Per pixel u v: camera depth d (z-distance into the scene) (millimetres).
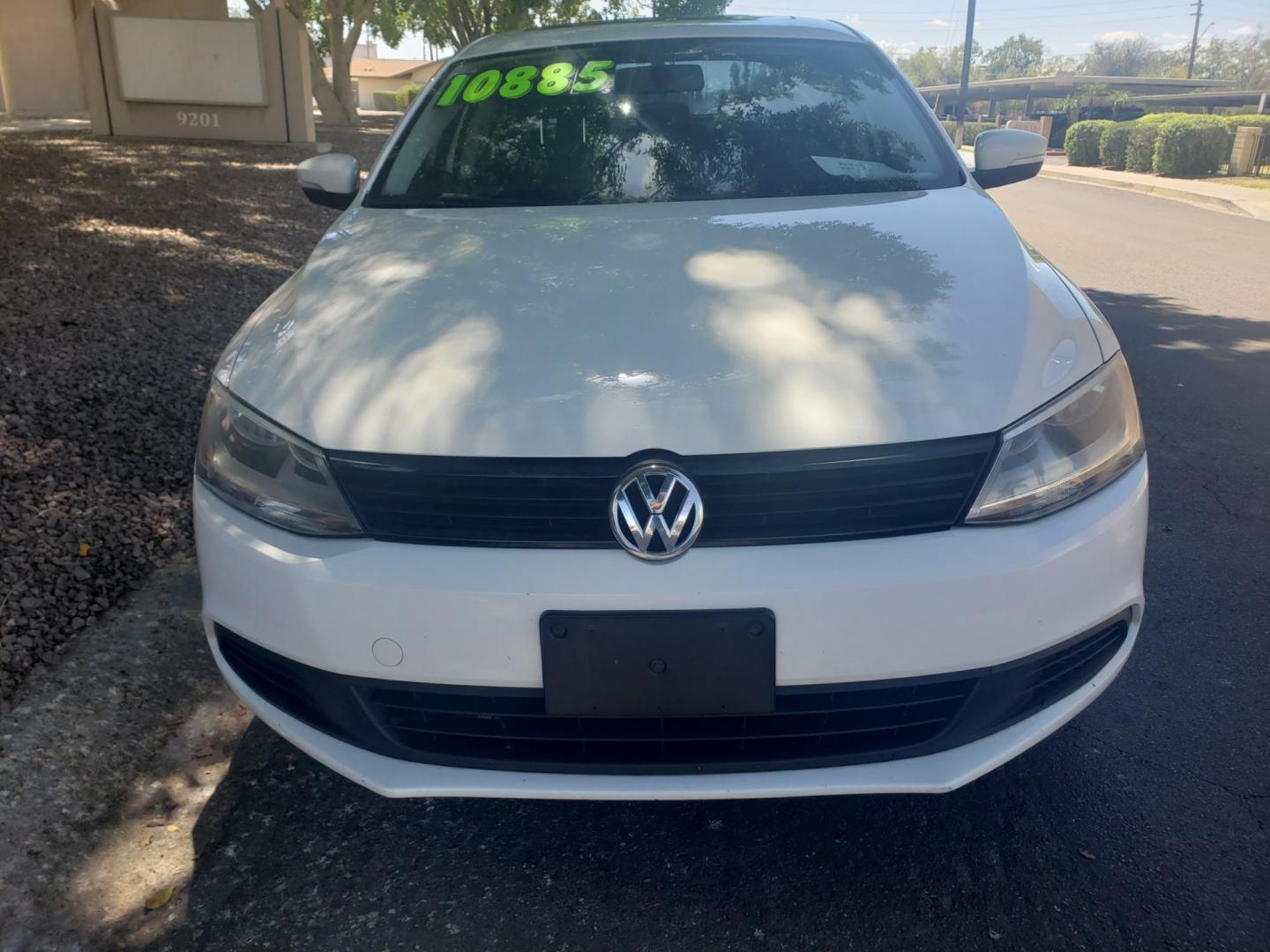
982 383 1809
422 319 2035
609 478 1704
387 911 1922
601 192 2797
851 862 2020
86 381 4348
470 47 3633
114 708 2477
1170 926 1825
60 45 18203
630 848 2082
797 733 1779
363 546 1785
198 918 1904
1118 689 2561
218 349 5008
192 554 3230
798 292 2039
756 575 1679
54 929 1869
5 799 2141
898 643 1702
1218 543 3371
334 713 1856
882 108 3107
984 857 2016
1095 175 23391
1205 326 6621
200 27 14008
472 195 2861
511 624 1710
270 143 14672
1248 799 2154
